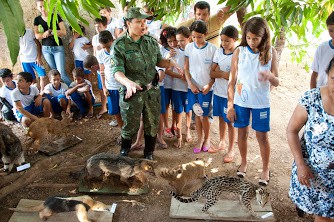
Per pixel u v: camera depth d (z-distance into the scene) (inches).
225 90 152.6
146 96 146.3
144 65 140.9
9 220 122.2
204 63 154.3
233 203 129.5
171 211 126.0
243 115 134.6
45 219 121.0
